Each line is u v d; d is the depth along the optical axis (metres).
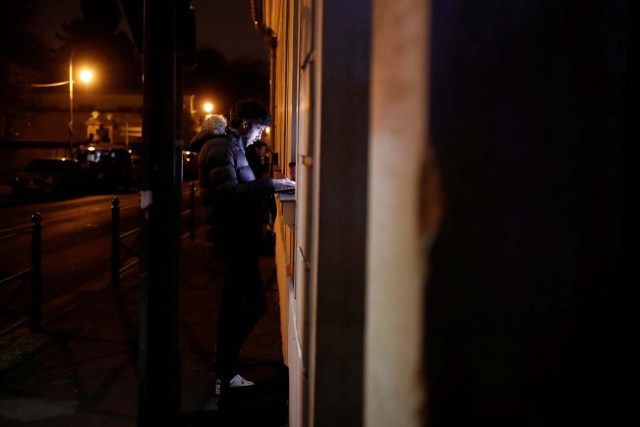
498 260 1.88
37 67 43.62
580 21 1.83
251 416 4.26
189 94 58.09
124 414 4.38
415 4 1.92
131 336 6.34
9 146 38.72
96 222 17.77
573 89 1.84
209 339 6.20
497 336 1.88
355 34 2.09
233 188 4.34
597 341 1.84
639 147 1.77
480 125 1.88
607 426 1.83
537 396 1.88
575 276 1.85
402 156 1.97
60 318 7.07
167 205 2.55
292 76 4.89
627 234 1.80
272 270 10.22
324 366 2.16
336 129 2.11
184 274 9.61
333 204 2.12
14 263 11.20
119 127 55.44
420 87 1.90
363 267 2.13
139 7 2.71
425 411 1.92
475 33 1.87
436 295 1.91
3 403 4.55
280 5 7.55
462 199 1.89
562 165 1.85
